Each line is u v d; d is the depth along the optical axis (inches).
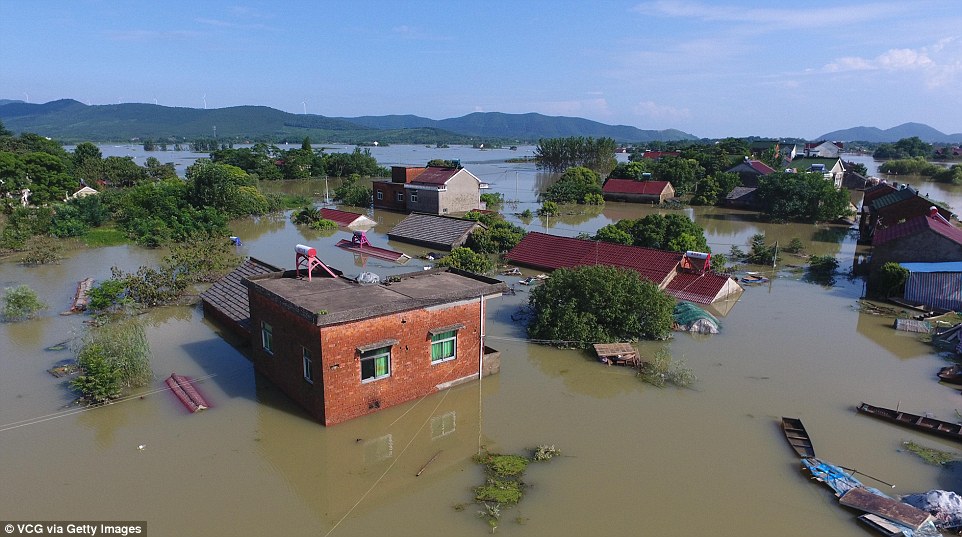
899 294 926.4
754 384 621.9
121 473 448.5
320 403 506.0
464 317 585.3
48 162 1882.4
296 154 3526.1
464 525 395.5
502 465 467.8
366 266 1139.9
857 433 519.8
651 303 733.9
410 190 1873.8
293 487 438.0
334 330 484.4
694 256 976.9
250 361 656.4
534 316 799.1
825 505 418.6
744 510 411.8
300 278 631.2
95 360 565.0
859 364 675.4
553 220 1819.6
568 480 447.8
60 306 845.2
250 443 493.4
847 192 1752.0
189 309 845.8
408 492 434.6
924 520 382.0
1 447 478.6
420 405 561.9
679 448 494.6
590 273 753.6
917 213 1246.9
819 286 1028.5
